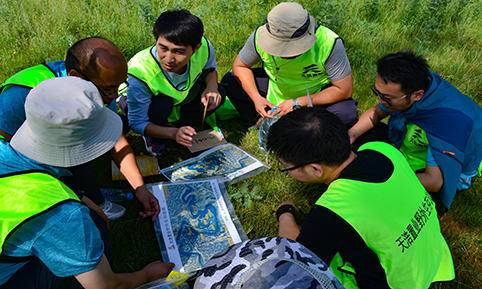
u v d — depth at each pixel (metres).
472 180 3.24
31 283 2.03
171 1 5.20
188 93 3.43
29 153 1.74
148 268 2.36
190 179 3.16
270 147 2.09
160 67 3.18
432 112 2.75
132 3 5.12
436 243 2.14
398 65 2.66
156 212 2.85
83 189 2.64
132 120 3.29
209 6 5.25
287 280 1.47
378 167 2.02
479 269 2.88
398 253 1.94
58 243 1.73
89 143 1.78
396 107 2.81
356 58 4.61
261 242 1.67
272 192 3.20
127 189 3.13
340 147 1.99
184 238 2.77
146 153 3.47
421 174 2.82
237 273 1.55
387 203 1.94
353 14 5.44
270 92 3.82
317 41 3.39
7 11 4.69
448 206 2.91
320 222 1.92
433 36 5.36
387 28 5.27
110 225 2.88
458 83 4.54
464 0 5.83
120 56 2.30
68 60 2.29
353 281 2.03
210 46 3.47
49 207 1.70
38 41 4.38
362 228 1.89
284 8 3.18
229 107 3.82
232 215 2.93
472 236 3.07
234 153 3.41
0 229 1.67
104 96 2.37
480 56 5.00
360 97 4.19
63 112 1.68
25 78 2.42
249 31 4.86
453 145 2.70
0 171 1.77
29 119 1.70
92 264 1.79
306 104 3.50
